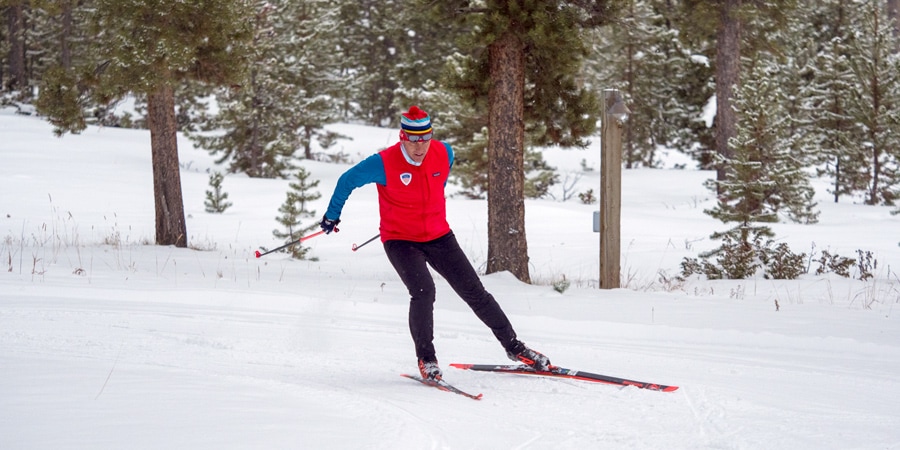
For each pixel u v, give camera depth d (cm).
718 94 2459
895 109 2488
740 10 2320
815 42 3122
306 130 3281
